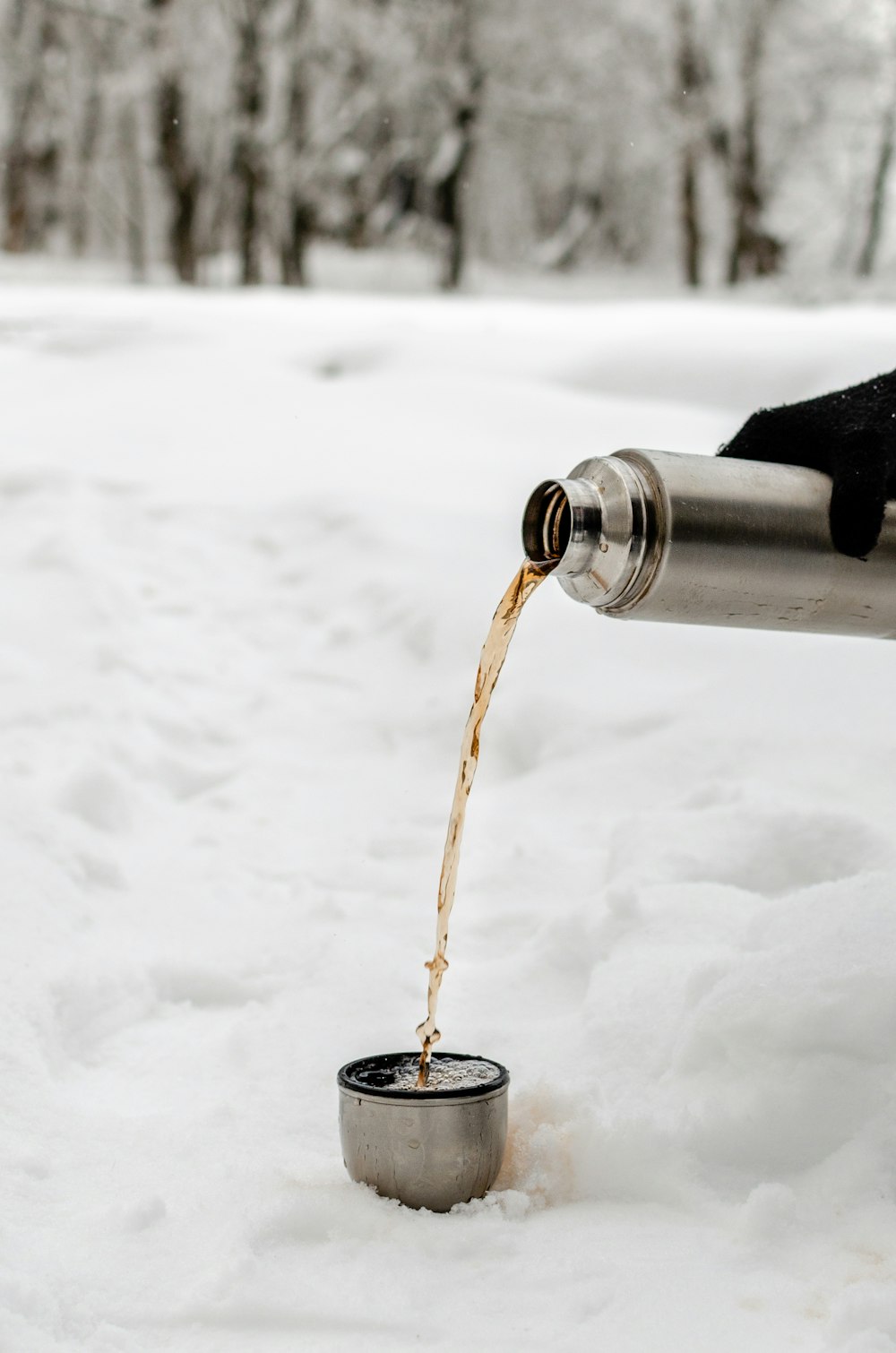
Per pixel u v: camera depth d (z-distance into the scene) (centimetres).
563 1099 183
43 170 3023
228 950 269
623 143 2775
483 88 2588
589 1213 168
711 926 245
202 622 494
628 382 823
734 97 2547
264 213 2652
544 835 334
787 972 185
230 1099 205
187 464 652
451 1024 231
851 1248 153
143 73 2403
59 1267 155
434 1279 151
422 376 834
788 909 208
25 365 874
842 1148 168
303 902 295
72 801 335
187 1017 244
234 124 2477
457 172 2691
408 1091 166
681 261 3491
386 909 292
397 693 436
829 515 157
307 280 2795
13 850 288
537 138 2781
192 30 2409
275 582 532
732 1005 183
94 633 457
